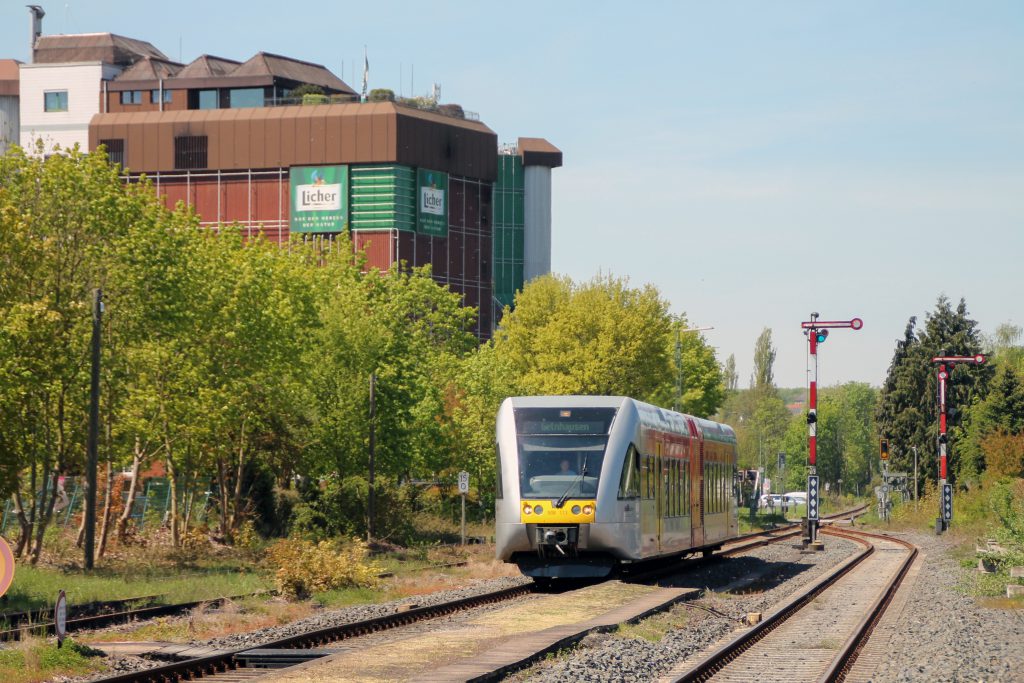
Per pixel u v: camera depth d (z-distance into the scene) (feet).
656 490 186.70
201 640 120.98
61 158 227.61
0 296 212.84
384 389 304.91
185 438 252.83
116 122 654.94
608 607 140.67
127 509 257.55
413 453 330.13
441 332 479.41
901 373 648.38
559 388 465.47
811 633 133.08
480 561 244.63
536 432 173.58
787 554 285.02
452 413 367.45
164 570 204.44
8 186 226.79
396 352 317.22
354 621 135.64
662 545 188.96
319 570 175.22
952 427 599.57
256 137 644.27
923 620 144.77
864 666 108.78
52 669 99.09
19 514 216.33
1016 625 136.87
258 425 276.82
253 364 256.52
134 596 158.10
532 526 167.94
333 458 298.97
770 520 561.84
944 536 362.53
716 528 237.86
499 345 504.43
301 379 287.07
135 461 254.68
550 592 177.06
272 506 292.20
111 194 228.63
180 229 246.88
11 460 210.59
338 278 351.46
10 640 112.47
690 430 216.13
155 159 650.84
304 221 638.94
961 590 182.09
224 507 281.95
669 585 192.03
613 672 98.99
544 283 504.02
